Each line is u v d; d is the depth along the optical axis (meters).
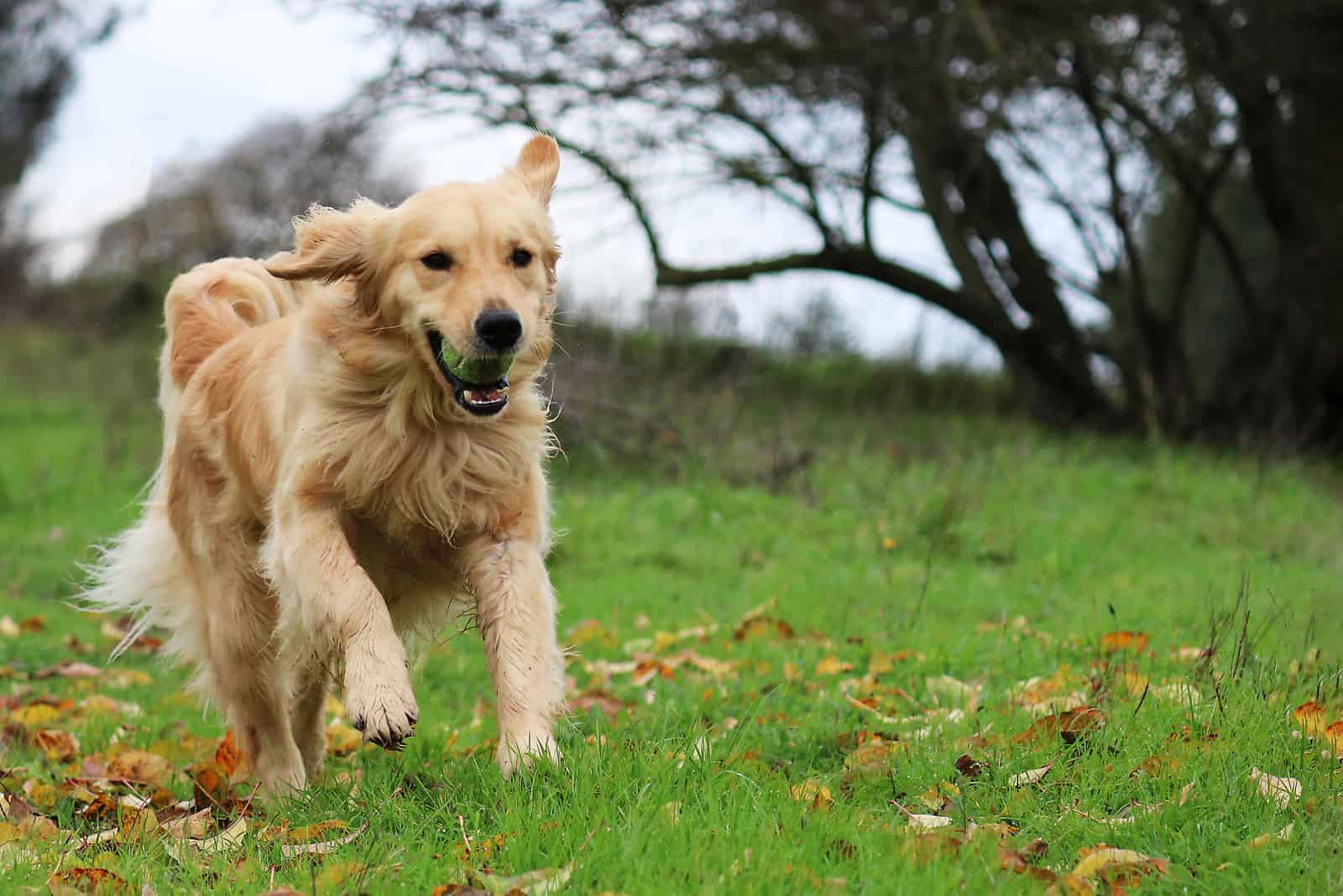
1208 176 17.67
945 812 4.33
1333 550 10.45
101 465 15.66
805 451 14.02
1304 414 17.81
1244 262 23.52
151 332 27.55
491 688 7.54
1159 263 24.73
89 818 5.00
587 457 14.16
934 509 11.17
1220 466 14.38
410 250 4.87
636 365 16.47
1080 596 8.64
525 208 5.08
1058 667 6.41
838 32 16.03
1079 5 15.48
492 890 3.65
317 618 4.74
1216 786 4.26
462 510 4.98
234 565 5.66
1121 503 12.38
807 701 6.13
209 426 5.80
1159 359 18.25
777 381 20.11
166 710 7.12
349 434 4.91
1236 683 5.43
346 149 15.41
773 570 10.05
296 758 5.64
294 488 4.96
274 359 5.51
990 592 8.93
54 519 13.04
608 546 11.20
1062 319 18.92
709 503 12.29
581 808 4.13
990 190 18.73
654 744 4.78
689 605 9.09
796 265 17.52
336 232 5.00
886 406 18.70
